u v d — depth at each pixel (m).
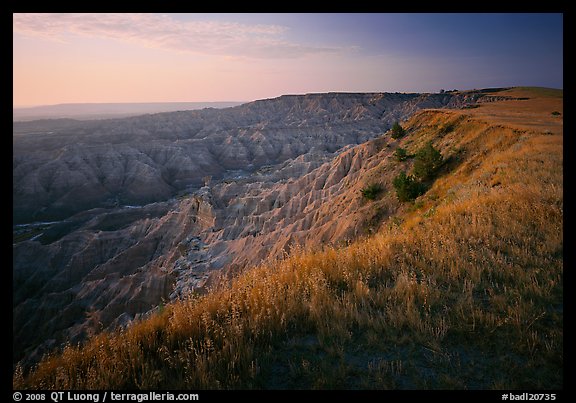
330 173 73.94
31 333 56.16
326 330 5.15
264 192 88.62
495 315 5.29
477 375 4.21
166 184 176.00
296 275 6.71
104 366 4.61
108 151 186.12
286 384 4.19
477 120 38.91
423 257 7.43
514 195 11.27
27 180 154.25
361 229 35.38
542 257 7.09
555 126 29.73
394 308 5.54
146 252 81.12
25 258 87.25
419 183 35.12
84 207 150.75
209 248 65.25
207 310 5.70
